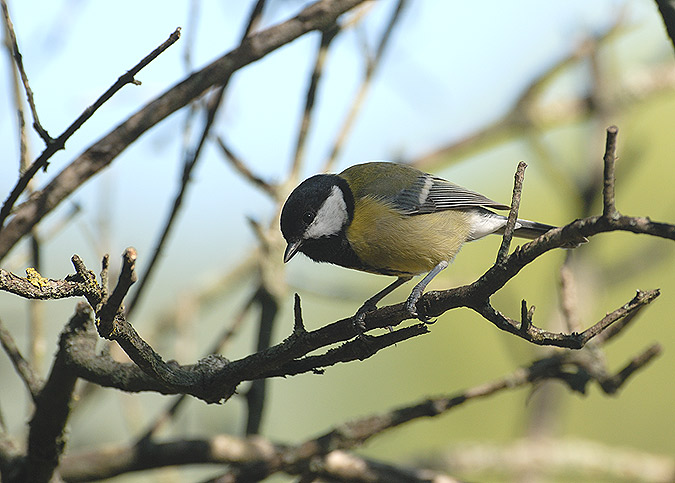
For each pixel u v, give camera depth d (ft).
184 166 25.59
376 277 41.70
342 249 29.40
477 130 41.75
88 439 37.24
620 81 39.91
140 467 26.17
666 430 43.70
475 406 45.44
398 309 18.21
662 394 44.21
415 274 30.45
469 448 36.22
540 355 30.09
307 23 23.88
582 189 37.81
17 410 38.19
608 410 44.96
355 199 29.19
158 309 43.62
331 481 25.34
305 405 45.01
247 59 23.80
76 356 19.22
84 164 22.89
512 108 41.09
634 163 37.73
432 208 29.17
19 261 27.09
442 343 46.70
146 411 41.01
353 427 24.67
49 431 20.03
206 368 18.84
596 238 36.86
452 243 29.76
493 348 46.11
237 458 26.40
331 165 31.37
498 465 35.42
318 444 24.43
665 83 39.45
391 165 30.89
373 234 28.84
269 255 30.04
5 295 35.19
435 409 24.70
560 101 40.73
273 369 18.99
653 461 35.86
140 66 18.62
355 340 18.49
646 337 45.34
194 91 23.44
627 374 24.34
